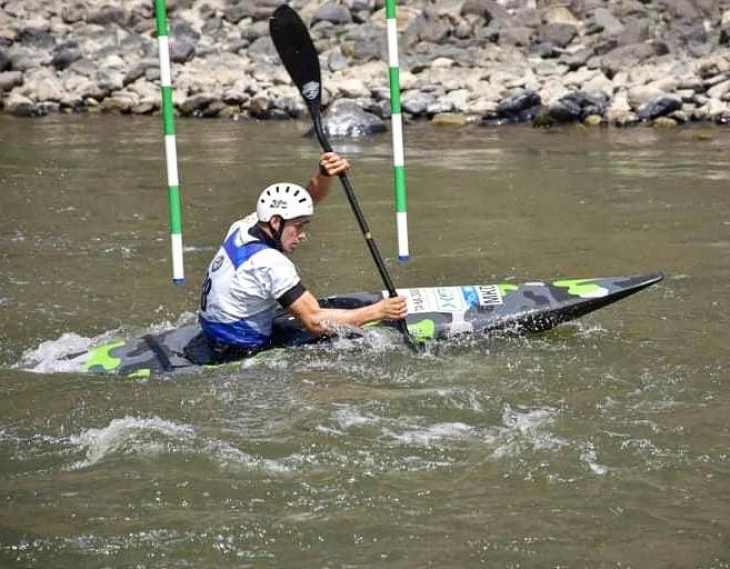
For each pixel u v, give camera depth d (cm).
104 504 1983
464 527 1908
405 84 5784
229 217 3925
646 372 2503
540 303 2717
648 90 5388
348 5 6619
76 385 2466
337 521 1928
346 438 2206
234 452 2155
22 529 1908
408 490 2023
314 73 2741
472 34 6316
